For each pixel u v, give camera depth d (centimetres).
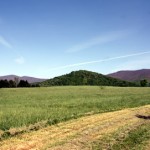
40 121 2209
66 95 6009
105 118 2395
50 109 3081
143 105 3678
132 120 2269
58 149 1363
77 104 3716
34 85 13600
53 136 1664
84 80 18825
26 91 7912
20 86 13150
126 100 4356
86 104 3712
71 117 2473
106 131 1802
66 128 1931
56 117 2430
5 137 1661
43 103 3972
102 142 1508
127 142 1498
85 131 1806
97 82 18788
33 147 1409
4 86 12706
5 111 2786
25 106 3556
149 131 1794
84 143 1485
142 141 1523
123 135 1675
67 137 1630
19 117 2336
